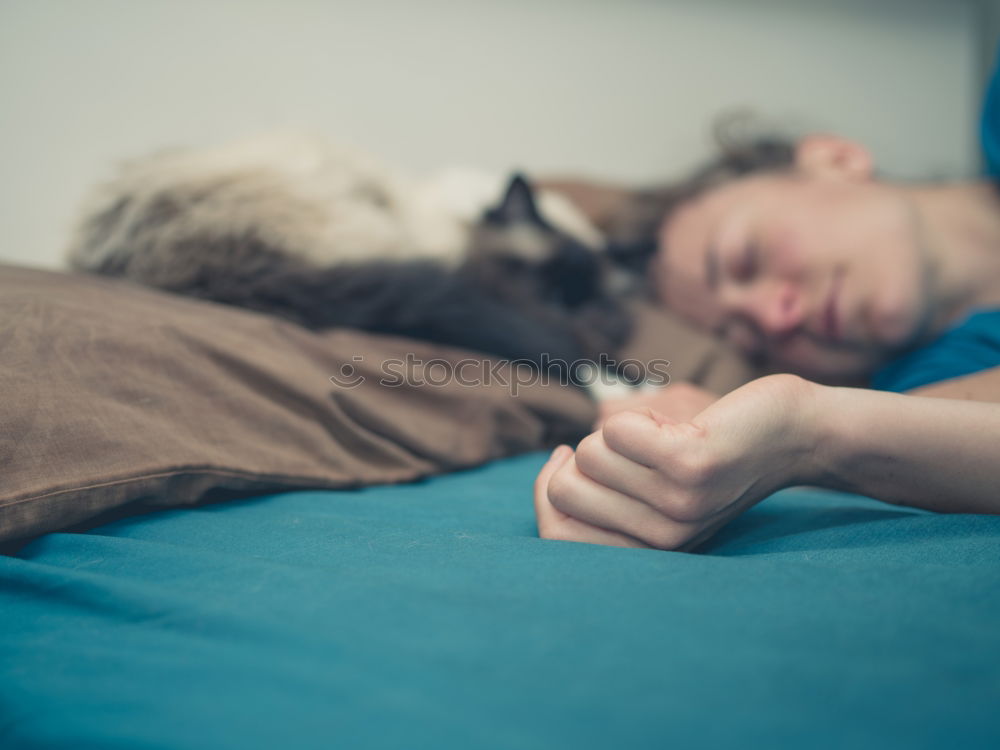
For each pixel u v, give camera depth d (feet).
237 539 1.67
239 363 2.26
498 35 5.97
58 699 0.94
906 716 0.76
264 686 0.91
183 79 5.48
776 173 4.80
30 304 2.08
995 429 1.55
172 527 1.77
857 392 1.65
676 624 1.02
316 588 1.22
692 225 4.65
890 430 1.57
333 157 3.61
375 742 0.78
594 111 6.17
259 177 3.16
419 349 2.94
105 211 3.12
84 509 1.70
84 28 5.28
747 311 4.03
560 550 1.43
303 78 5.70
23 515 1.60
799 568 1.25
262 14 5.58
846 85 6.44
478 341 3.16
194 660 1.00
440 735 0.78
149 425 1.94
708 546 1.68
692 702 0.81
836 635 0.96
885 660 0.88
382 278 3.02
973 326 3.25
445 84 5.94
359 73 5.79
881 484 1.63
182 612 1.16
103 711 0.90
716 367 3.98
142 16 5.37
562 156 6.18
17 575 1.38
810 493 2.21
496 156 6.09
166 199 3.01
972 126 6.59
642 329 4.30
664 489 1.47
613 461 1.52
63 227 4.77
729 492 1.50
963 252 3.68
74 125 5.31
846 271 3.70
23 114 5.22
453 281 3.29
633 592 1.16
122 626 1.17
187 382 2.13
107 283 2.62
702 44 6.23
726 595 1.13
